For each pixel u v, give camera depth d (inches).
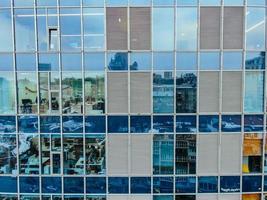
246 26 503.5
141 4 500.4
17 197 514.9
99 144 512.7
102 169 512.7
